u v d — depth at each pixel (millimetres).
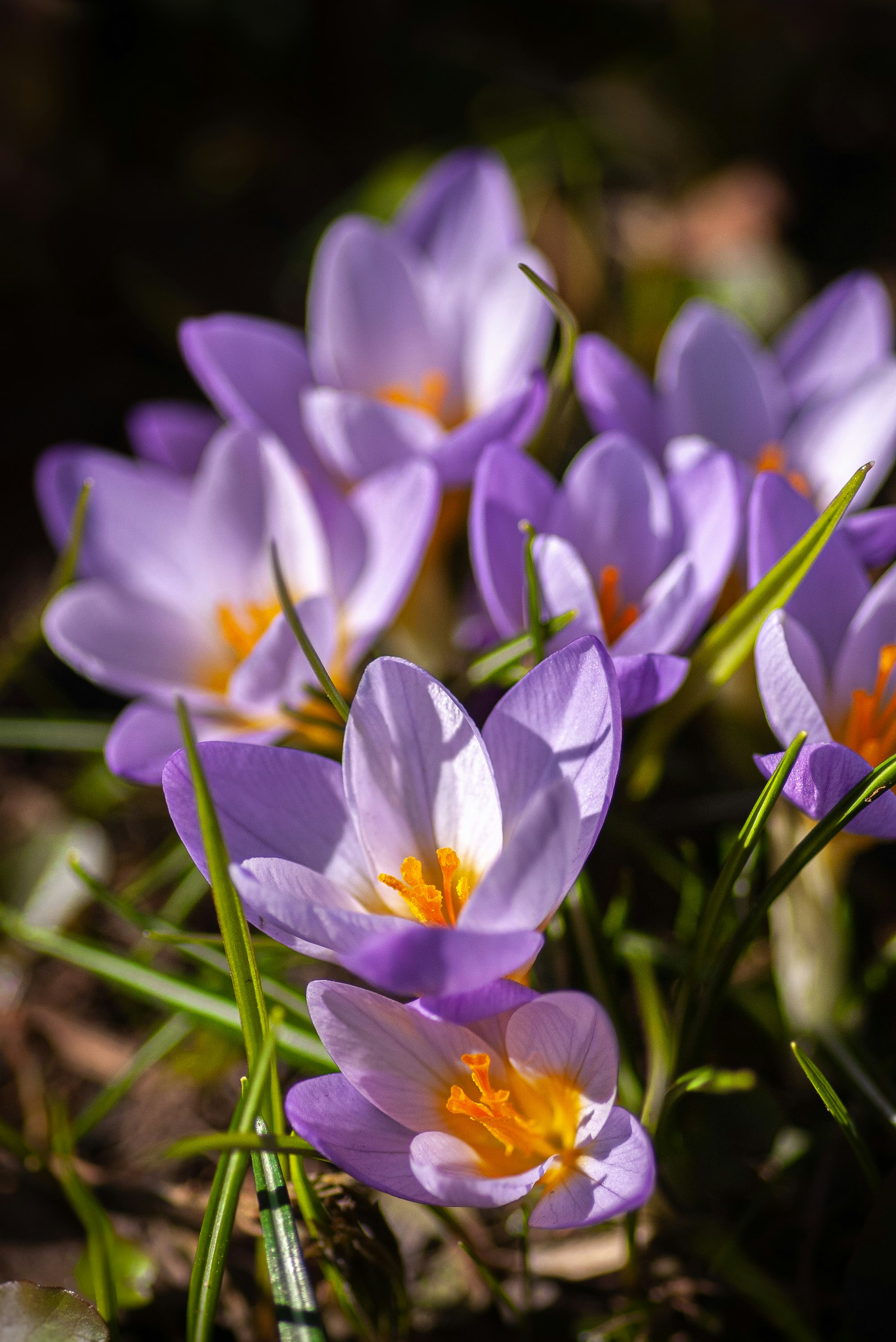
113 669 430
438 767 375
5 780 498
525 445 447
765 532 394
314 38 747
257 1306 412
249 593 440
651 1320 402
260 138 731
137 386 624
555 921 395
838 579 399
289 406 455
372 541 431
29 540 564
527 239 620
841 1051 409
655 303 598
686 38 749
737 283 624
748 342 442
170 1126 441
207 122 738
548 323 453
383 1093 369
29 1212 422
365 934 357
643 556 415
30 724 470
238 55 742
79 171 689
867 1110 415
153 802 490
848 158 713
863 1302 392
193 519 437
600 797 367
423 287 464
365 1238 386
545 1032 368
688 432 441
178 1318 415
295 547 433
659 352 589
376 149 737
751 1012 424
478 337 461
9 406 610
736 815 461
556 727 372
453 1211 419
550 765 372
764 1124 410
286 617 401
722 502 407
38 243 651
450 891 373
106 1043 452
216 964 412
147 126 728
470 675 427
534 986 397
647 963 416
